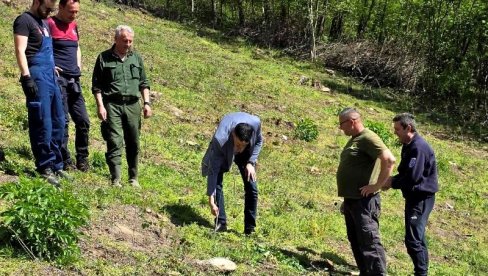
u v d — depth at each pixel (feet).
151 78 54.70
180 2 109.19
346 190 21.58
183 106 48.75
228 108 51.85
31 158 26.37
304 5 97.45
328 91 72.08
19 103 35.73
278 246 24.75
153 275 18.12
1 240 17.03
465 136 65.77
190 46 76.74
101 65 25.00
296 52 92.27
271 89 63.05
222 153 22.49
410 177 23.27
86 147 27.22
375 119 62.59
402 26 93.45
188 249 20.97
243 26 103.65
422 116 71.77
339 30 103.55
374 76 85.87
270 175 37.35
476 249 32.83
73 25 25.82
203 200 27.14
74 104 26.53
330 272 23.24
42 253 16.93
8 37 51.08
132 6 101.96
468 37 83.92
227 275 19.81
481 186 46.19
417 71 83.87
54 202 16.88
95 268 17.37
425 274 23.67
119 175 25.67
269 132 47.47
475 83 82.48
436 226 35.53
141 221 22.29
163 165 32.76
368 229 21.42
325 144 48.34
